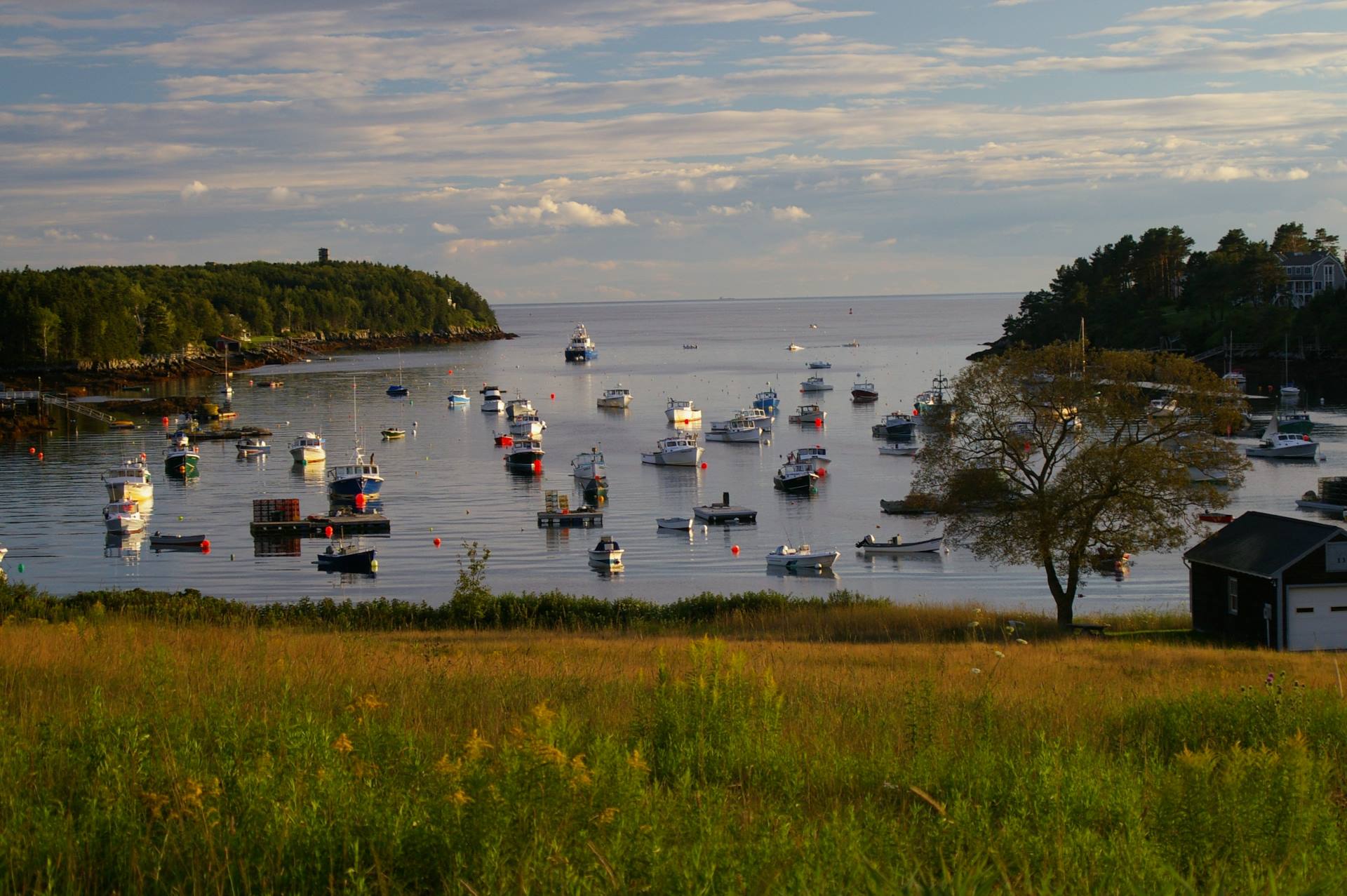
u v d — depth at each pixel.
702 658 12.98
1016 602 52.34
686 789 8.43
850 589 56.12
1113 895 6.86
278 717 10.59
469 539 69.94
